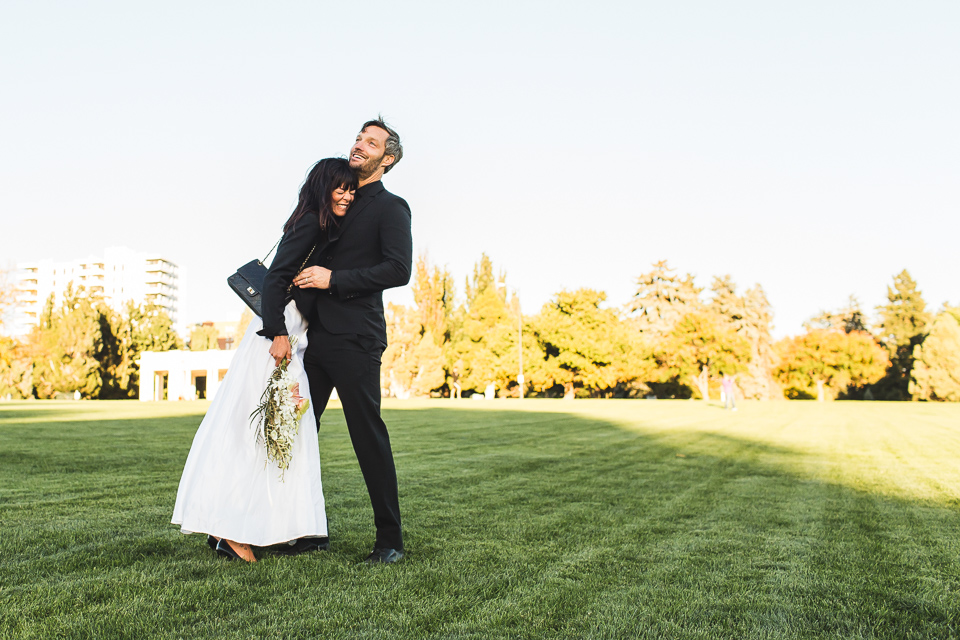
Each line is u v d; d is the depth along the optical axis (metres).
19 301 41.84
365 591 2.27
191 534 3.13
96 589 2.21
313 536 2.90
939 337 42.12
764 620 2.09
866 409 24.08
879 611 2.20
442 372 47.34
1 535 3.05
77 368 45.03
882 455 8.12
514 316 49.81
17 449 7.49
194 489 2.66
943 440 10.59
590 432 11.35
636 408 23.19
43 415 16.22
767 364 59.31
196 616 1.97
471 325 51.00
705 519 3.88
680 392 47.19
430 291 49.81
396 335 47.88
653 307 59.16
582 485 5.24
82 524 3.34
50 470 5.65
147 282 119.88
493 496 4.62
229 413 2.74
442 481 5.38
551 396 48.69
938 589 2.48
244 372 2.80
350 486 4.84
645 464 6.80
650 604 2.22
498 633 1.90
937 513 4.21
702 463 6.98
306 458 2.82
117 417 15.20
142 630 1.84
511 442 9.27
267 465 2.72
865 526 3.75
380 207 2.88
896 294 58.50
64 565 2.53
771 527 3.67
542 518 3.80
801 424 14.53
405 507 4.13
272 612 2.02
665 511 4.13
